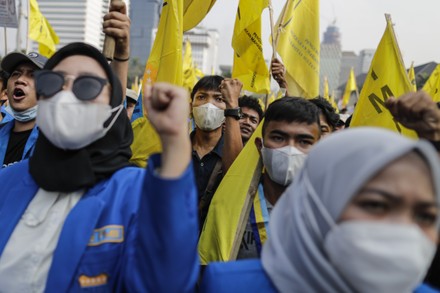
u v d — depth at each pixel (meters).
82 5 97.94
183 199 1.32
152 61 3.36
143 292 1.36
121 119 1.82
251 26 4.12
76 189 1.65
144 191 1.35
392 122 3.04
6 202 1.71
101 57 1.76
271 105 2.35
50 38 7.46
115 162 1.75
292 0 4.12
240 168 2.49
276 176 2.30
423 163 1.25
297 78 4.12
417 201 1.23
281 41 4.07
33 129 3.17
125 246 1.55
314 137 2.29
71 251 1.53
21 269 1.57
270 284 1.43
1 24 5.12
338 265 1.26
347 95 13.09
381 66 3.20
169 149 1.34
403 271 1.19
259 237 2.32
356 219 1.24
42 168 1.68
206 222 2.49
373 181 1.24
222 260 2.27
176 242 1.31
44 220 1.64
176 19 3.28
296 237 1.35
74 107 1.62
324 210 1.29
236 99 2.94
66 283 1.50
